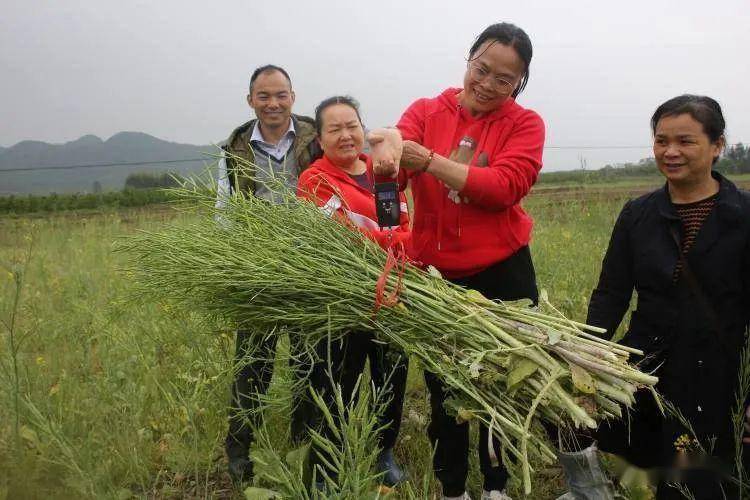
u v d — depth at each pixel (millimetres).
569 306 5102
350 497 2316
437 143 3006
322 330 2711
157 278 2961
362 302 2686
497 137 2891
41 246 9062
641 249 2715
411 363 4348
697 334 2580
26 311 5133
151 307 4441
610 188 17547
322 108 3082
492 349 2527
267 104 3420
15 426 2668
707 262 2545
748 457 2594
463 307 2615
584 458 2584
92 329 4508
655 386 2721
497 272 2996
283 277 2674
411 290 2678
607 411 2469
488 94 2811
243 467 3201
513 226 2969
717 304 2562
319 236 2857
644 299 2744
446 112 3021
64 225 11414
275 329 2840
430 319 2609
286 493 2510
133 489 3168
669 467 2637
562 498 2770
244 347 3182
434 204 2910
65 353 3949
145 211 18609
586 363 2412
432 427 3018
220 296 2865
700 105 2484
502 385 2547
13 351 3033
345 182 3111
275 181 3078
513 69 2732
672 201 2656
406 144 2652
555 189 20344
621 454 2834
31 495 2512
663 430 2672
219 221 3016
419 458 3441
